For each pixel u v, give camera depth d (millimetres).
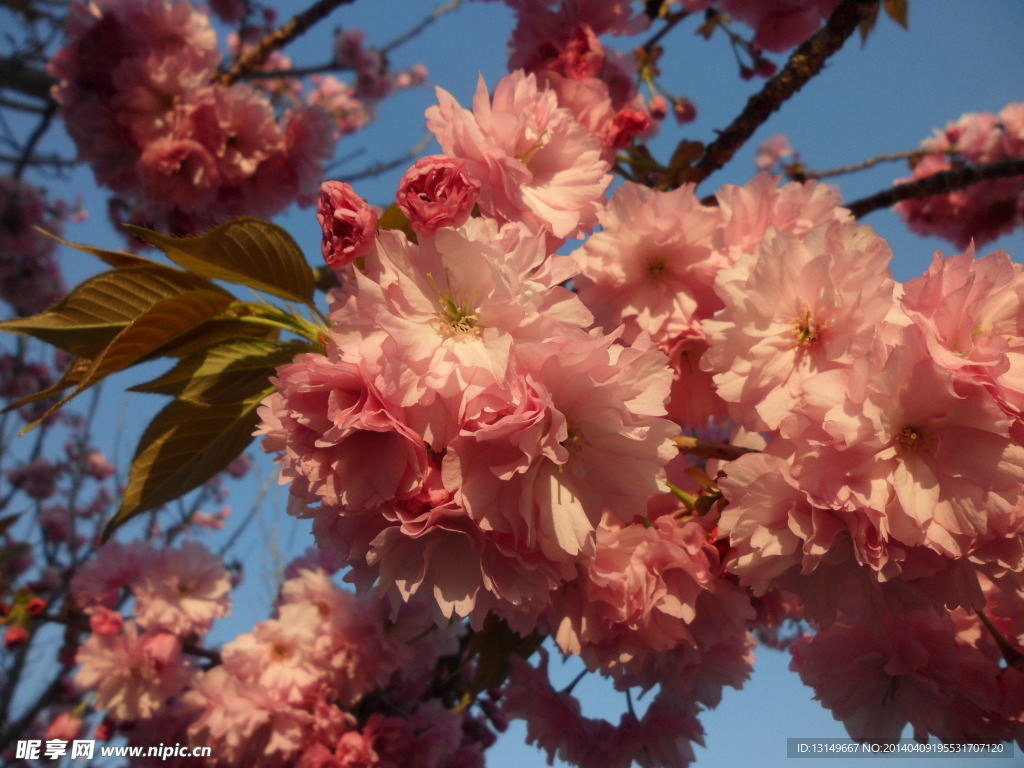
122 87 536
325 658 516
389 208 281
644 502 259
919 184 438
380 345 250
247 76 666
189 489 317
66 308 280
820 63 381
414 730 523
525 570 256
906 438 256
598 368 247
